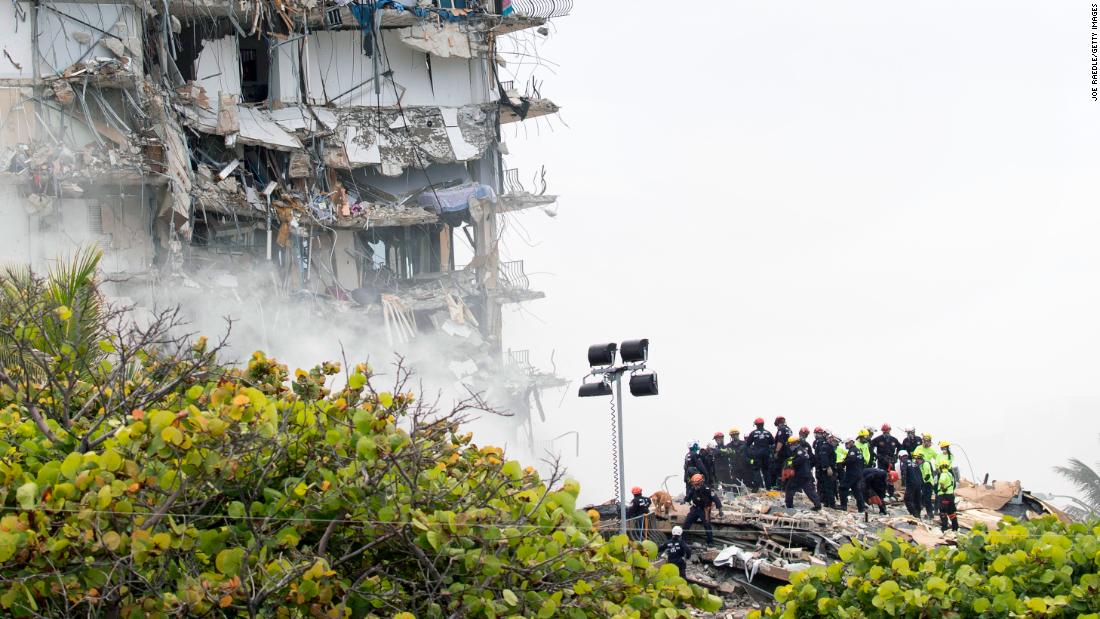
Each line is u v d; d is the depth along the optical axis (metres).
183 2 131.62
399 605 31.66
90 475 29.08
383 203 154.75
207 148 139.88
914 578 46.41
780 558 78.50
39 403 36.28
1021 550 46.44
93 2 119.56
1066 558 45.50
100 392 35.56
